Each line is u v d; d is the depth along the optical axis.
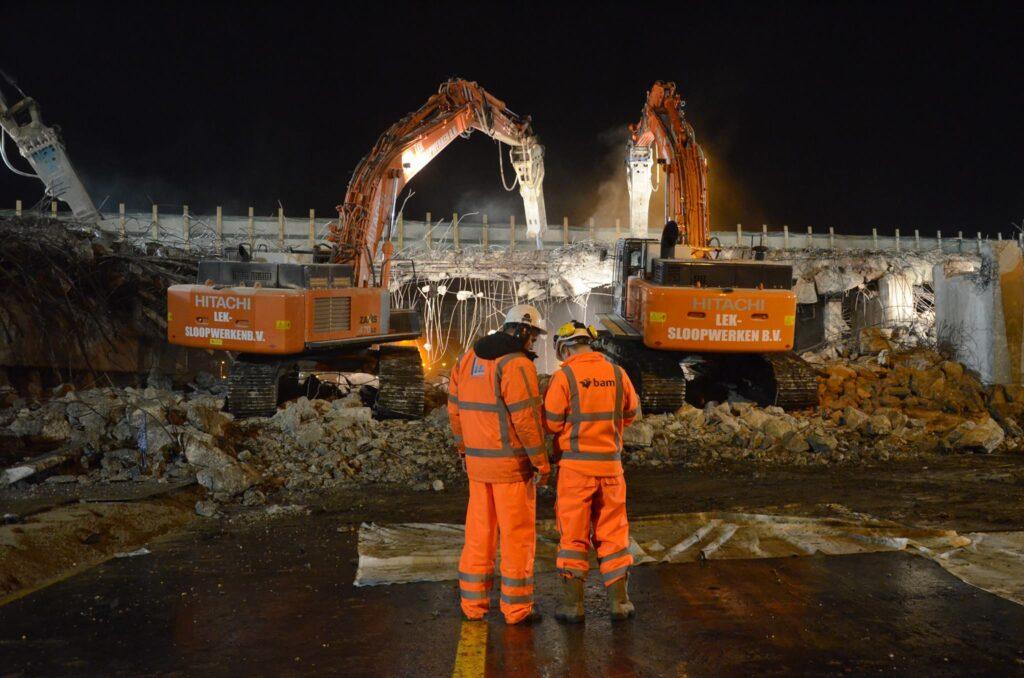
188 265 15.73
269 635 4.68
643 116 17.61
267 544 6.57
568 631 4.72
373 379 16.94
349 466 9.20
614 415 4.87
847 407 11.68
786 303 11.84
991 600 5.14
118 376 14.55
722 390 14.68
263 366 11.68
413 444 9.96
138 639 4.63
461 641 4.58
